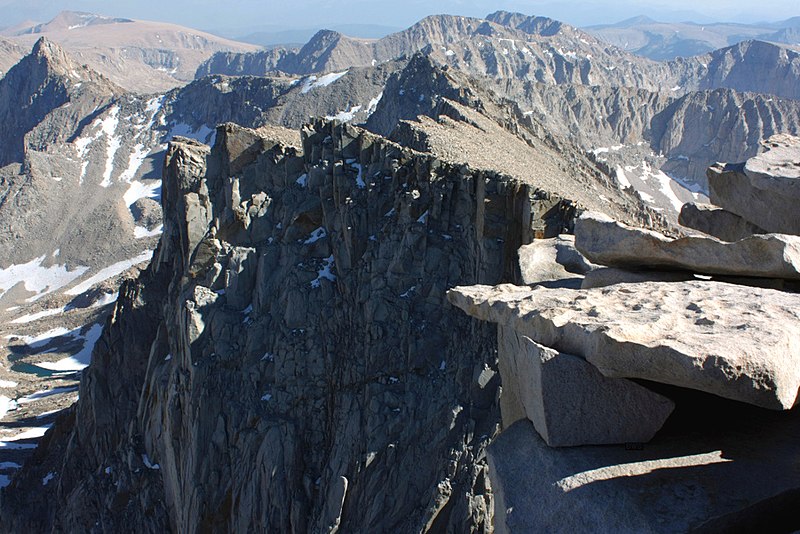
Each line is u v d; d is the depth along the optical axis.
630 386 9.74
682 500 8.45
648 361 8.57
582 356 9.66
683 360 8.20
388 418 44.22
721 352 8.08
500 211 42.12
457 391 42.78
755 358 8.01
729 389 8.08
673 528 8.07
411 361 45.28
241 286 53.31
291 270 52.16
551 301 11.23
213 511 50.06
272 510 47.69
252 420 49.78
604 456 9.54
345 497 44.62
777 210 14.02
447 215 47.06
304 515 47.12
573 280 15.11
